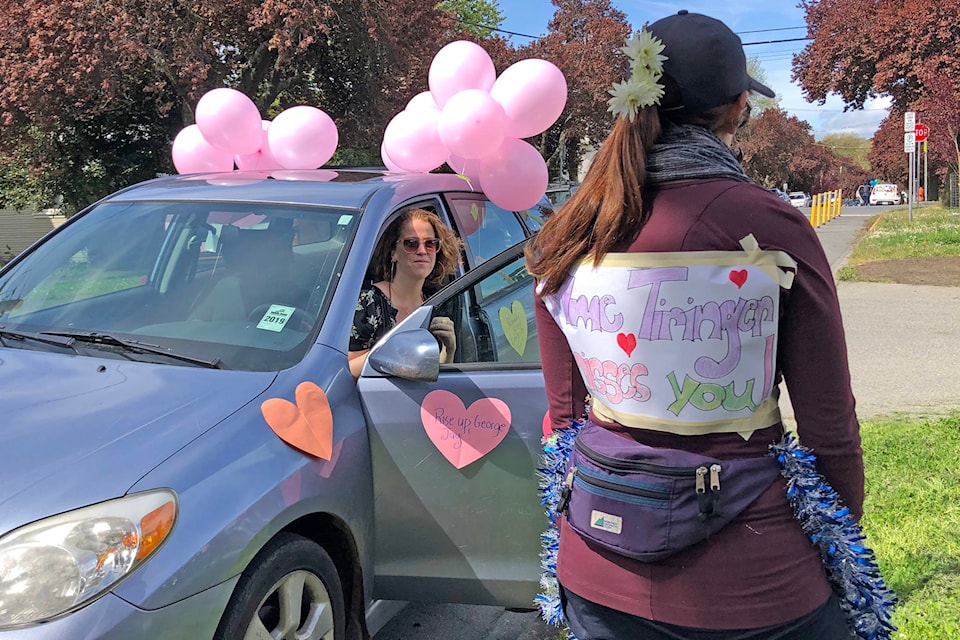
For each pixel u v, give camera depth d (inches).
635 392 58.7
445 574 105.1
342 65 856.9
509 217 167.0
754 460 58.1
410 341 101.2
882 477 170.9
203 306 114.0
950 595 124.3
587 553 62.0
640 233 56.9
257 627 84.0
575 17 1251.8
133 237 128.6
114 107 812.6
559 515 68.1
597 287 58.9
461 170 154.8
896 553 136.6
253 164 168.9
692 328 55.8
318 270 115.3
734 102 60.6
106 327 112.5
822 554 59.7
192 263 121.5
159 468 79.6
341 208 123.9
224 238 122.7
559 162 1267.2
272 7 703.1
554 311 64.9
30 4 671.8
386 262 127.3
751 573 57.1
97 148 863.7
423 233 125.5
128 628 71.1
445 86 153.7
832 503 58.1
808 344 56.0
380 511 103.7
